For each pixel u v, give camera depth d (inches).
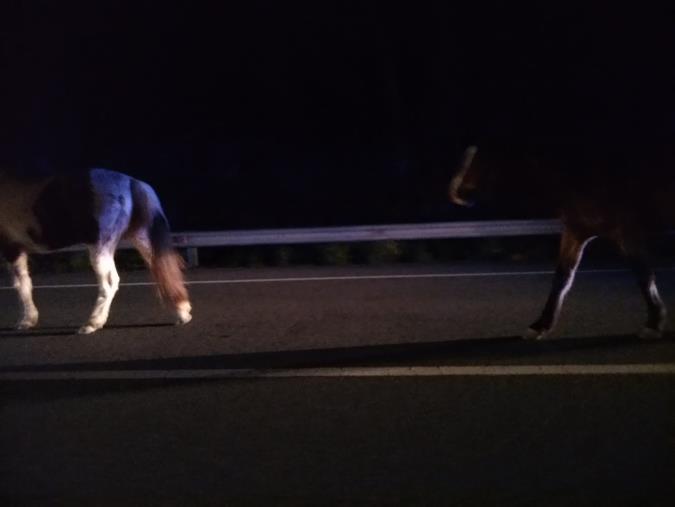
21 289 437.7
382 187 987.3
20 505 235.3
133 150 1184.8
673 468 248.4
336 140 1153.4
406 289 510.9
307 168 1095.6
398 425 284.4
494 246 642.8
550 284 513.7
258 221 883.4
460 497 233.8
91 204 413.7
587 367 338.3
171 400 315.9
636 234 368.5
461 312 443.8
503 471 248.7
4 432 288.8
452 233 622.8
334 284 534.9
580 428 277.6
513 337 389.4
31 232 423.5
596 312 432.1
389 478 246.1
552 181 373.7
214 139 1187.3
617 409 293.0
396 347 378.0
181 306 434.3
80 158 1164.5
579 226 375.2
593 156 369.1
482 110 1080.2
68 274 610.9
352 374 339.3
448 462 255.3
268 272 592.1
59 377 347.6
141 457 265.3
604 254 627.5
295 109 1170.0
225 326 428.1
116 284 429.4
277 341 394.6
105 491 242.7
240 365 357.1
